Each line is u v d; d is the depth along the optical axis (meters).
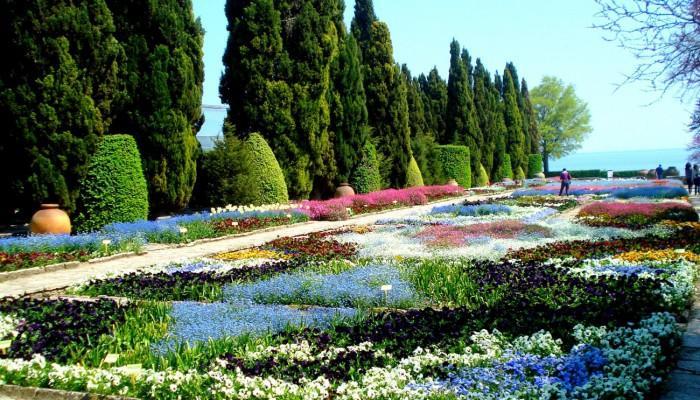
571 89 75.44
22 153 15.77
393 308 8.09
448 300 8.38
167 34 19.58
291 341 6.24
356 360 5.64
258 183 22.56
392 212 25.95
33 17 15.49
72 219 16.95
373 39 32.44
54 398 5.16
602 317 6.50
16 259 11.62
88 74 16.77
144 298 8.97
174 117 19.64
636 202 24.14
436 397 4.68
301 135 25.05
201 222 17.36
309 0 24.91
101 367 5.74
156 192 19.75
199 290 9.19
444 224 18.55
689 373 5.37
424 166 37.56
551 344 5.87
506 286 8.56
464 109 45.47
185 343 6.06
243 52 23.72
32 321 7.30
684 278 8.52
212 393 4.88
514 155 56.62
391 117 32.81
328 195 28.73
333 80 27.42
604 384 4.63
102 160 16.89
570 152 76.94
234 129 23.08
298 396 4.78
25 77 15.66
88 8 16.70
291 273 10.23
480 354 5.75
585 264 10.25
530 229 15.55
